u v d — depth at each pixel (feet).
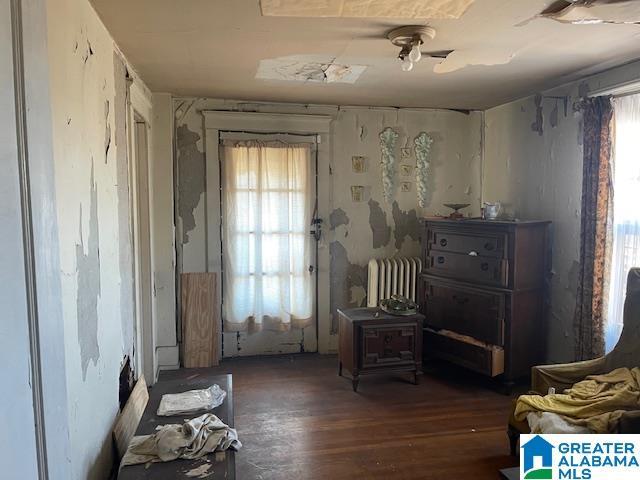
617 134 9.60
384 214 14.11
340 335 11.85
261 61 9.11
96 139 6.27
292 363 12.96
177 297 12.79
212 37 7.64
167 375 12.07
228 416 6.80
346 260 13.96
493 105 13.57
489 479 7.37
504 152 13.35
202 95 12.23
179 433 5.94
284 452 8.15
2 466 2.29
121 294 7.83
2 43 2.41
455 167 14.44
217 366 12.73
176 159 12.56
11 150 2.49
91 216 5.92
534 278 10.94
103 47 6.86
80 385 5.23
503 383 10.80
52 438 2.94
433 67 9.48
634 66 9.12
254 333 13.43
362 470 7.61
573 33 7.45
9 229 2.44
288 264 13.24
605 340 9.78
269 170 12.97
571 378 8.17
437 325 12.44
